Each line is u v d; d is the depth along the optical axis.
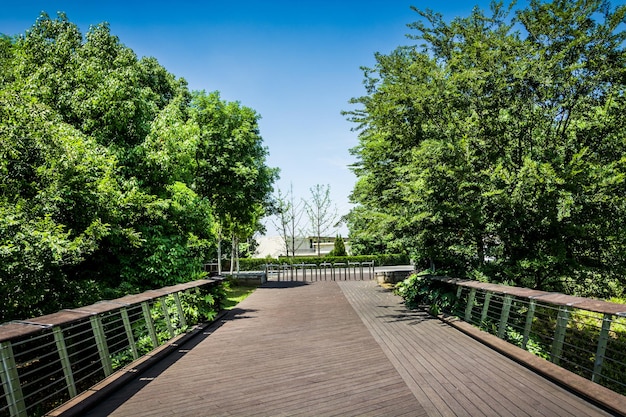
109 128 9.41
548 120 8.01
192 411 3.59
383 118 10.06
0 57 10.73
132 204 8.46
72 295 6.95
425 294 9.88
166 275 9.27
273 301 12.39
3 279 5.45
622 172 7.05
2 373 2.99
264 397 3.92
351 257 35.09
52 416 3.33
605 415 3.26
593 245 7.52
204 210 11.39
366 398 3.81
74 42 10.56
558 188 7.05
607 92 7.51
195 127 11.70
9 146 6.30
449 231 8.80
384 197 12.19
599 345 3.87
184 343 6.52
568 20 7.35
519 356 4.87
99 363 7.36
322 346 6.10
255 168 18.89
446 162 8.34
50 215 6.32
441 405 3.58
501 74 8.12
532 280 8.49
